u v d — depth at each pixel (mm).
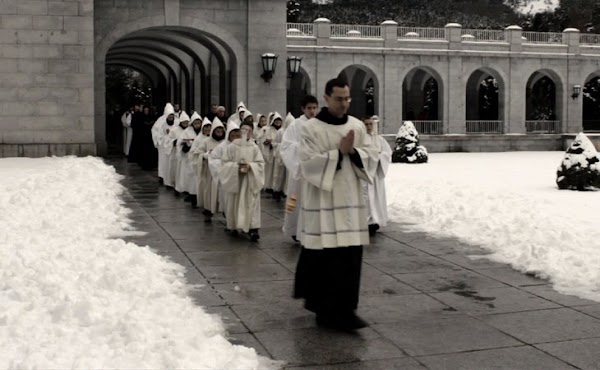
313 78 39906
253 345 5785
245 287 7727
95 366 4832
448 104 42312
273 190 16953
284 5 26422
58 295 6559
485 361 5414
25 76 23266
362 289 7711
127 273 7484
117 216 12320
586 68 44906
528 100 54719
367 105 53750
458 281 8086
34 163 20984
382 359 5461
